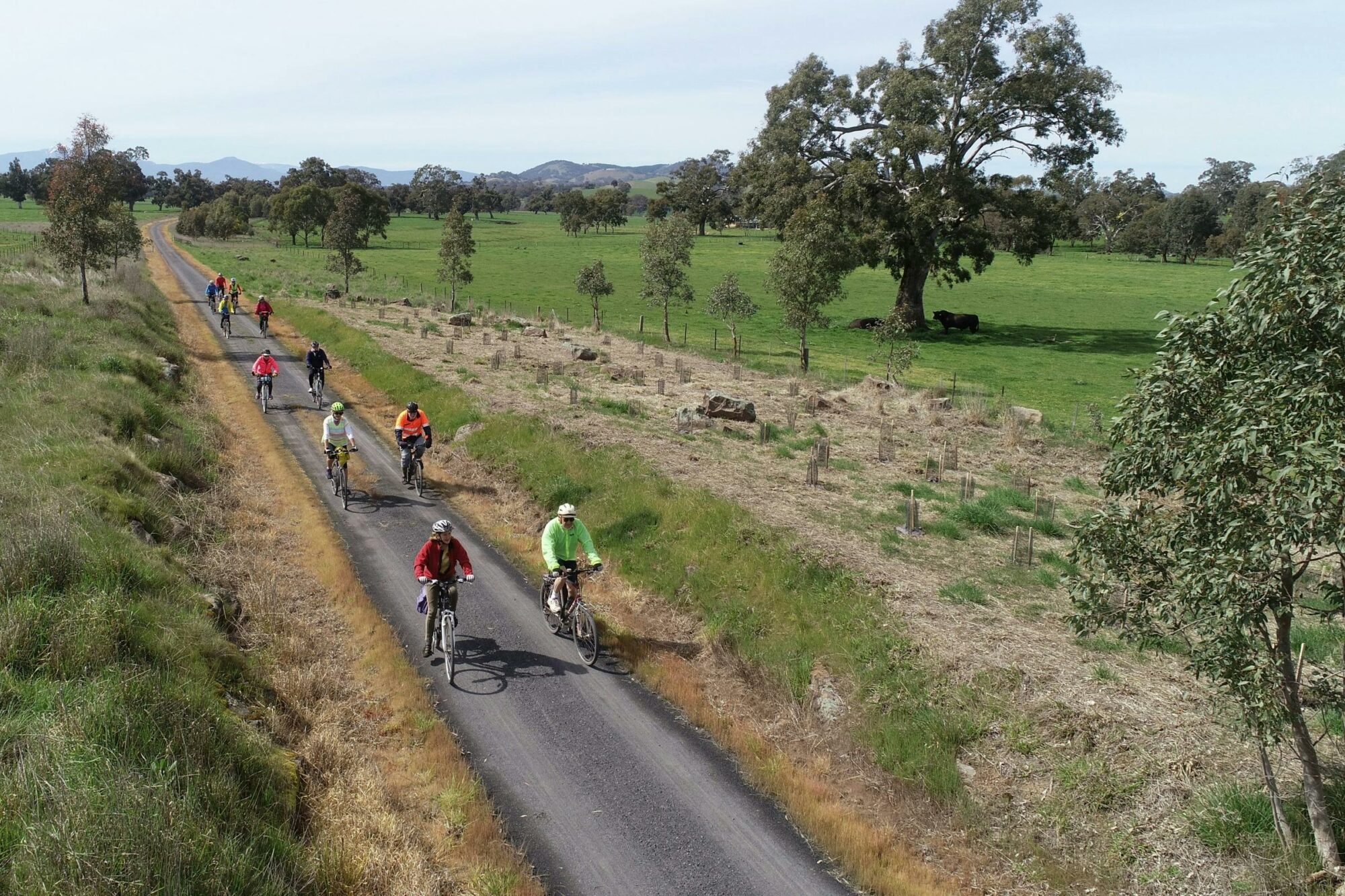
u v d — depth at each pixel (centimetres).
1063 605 1314
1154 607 779
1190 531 711
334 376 3184
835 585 1318
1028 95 5484
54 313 3136
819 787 969
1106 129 5569
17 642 861
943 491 1978
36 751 698
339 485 1842
